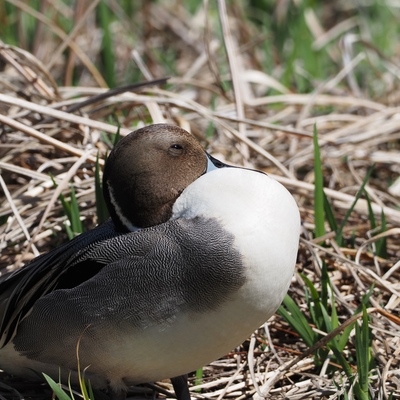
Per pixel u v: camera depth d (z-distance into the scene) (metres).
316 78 13.05
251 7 14.98
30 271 6.37
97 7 13.74
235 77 9.60
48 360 6.29
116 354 5.93
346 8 15.39
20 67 9.27
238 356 6.99
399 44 14.43
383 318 7.19
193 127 9.26
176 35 14.20
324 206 8.02
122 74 13.41
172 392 6.88
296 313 6.79
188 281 5.64
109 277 5.84
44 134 8.04
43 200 8.11
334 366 6.77
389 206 9.38
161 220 6.00
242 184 5.78
